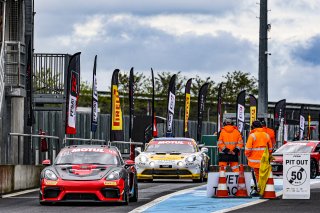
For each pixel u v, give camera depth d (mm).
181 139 58531
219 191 40281
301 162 39719
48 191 36562
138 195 43031
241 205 35781
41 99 63688
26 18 58312
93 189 36156
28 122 54406
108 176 36500
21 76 55719
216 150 83875
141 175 55250
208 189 40906
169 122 71875
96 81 57000
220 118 80250
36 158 55562
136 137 76875
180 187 49844
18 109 55719
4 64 53438
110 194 36312
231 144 45062
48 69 65750
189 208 34719
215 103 130625
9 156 48094
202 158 56625
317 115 136625
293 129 113875
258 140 40438
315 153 65250
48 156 53406
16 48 56719
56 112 65875
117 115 61188
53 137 53906
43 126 65375
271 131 42188
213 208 34688
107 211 33656
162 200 39312
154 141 58438
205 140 83250
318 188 49094
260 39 74375
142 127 76938
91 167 37188
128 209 34594
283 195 39875
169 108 71875
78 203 37719
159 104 123625
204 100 76062
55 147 56375
